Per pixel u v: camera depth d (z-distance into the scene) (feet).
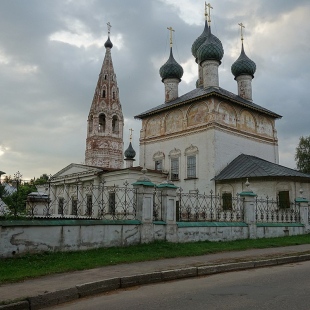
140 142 120.67
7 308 20.76
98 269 31.76
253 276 30.37
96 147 170.19
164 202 48.85
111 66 185.78
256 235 59.16
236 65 123.44
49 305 22.81
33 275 28.60
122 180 98.78
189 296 23.15
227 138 100.37
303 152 169.58
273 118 118.11
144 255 38.75
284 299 21.50
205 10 126.72
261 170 87.76
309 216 72.64
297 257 41.29
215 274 32.27
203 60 114.52
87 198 91.30
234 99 101.76
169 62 126.41
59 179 117.60
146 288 26.63
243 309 19.66
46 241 37.47
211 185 95.25
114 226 43.21
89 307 21.57
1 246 34.32
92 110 176.65
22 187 48.75
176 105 107.55
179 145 107.14
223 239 54.19
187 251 42.16
